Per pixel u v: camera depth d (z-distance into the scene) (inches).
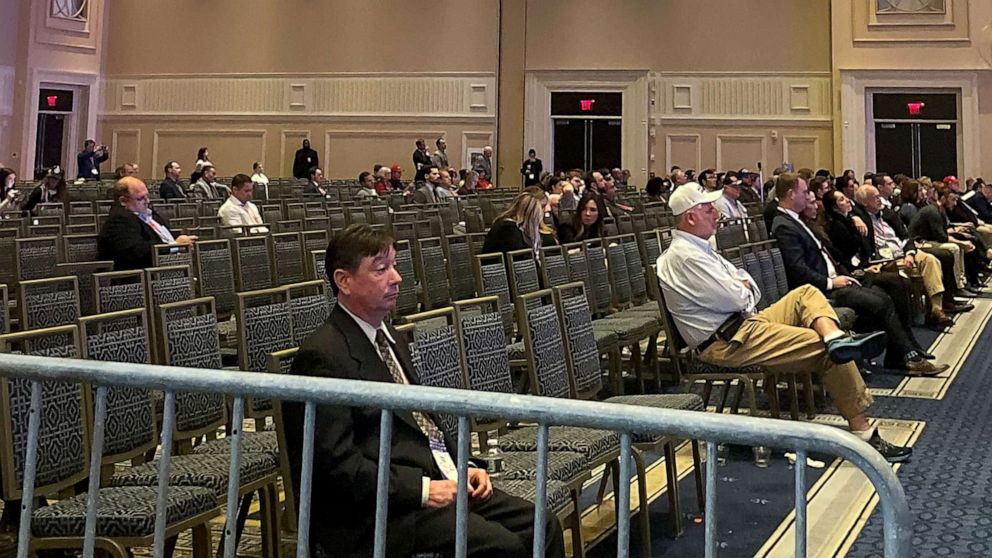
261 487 102.5
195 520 89.6
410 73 649.6
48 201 398.3
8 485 86.1
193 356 122.3
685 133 609.6
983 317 310.3
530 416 56.0
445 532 77.5
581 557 107.1
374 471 77.3
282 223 295.0
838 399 155.1
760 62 597.3
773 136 594.6
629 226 324.8
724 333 160.1
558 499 96.5
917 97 573.0
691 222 163.9
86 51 687.7
